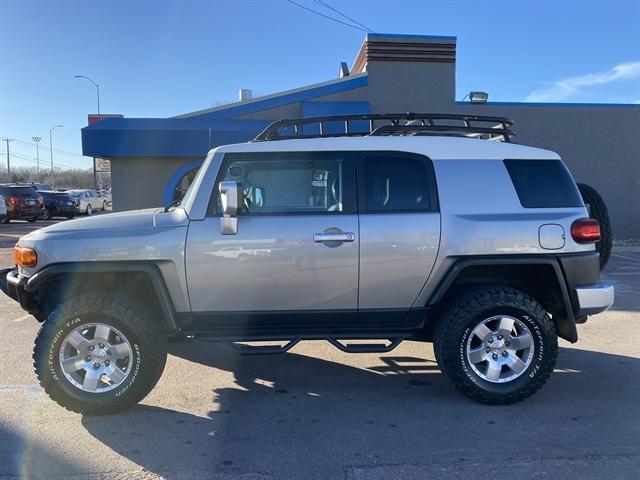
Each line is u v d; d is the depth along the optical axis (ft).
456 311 14.30
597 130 46.80
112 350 13.76
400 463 11.44
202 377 16.69
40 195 84.38
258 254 14.10
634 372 17.02
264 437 12.64
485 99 45.01
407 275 14.47
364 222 14.37
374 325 15.06
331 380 16.49
